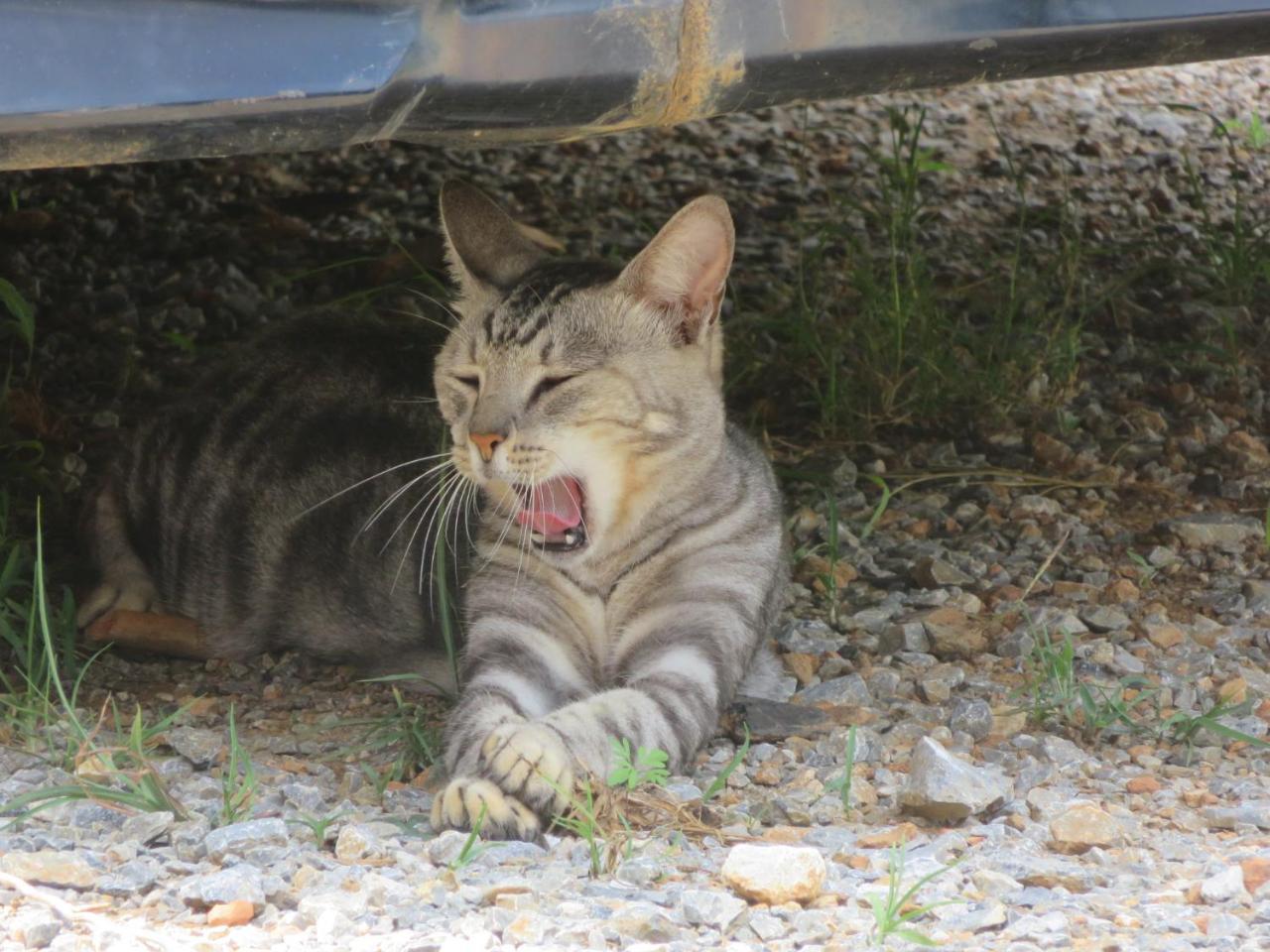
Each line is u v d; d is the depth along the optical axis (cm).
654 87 553
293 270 1170
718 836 562
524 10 529
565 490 678
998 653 760
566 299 672
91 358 1046
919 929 477
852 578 848
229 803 564
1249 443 984
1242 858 527
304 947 450
